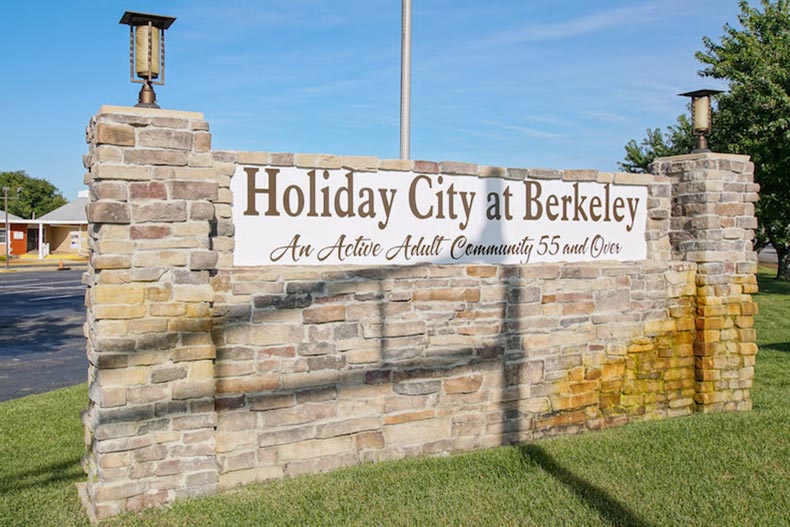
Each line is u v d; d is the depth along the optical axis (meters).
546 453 6.21
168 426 5.04
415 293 6.17
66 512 4.96
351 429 5.91
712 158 7.73
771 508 5.01
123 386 4.88
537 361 6.82
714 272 7.79
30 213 69.44
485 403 6.55
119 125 4.81
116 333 4.84
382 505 5.00
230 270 5.54
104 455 4.84
